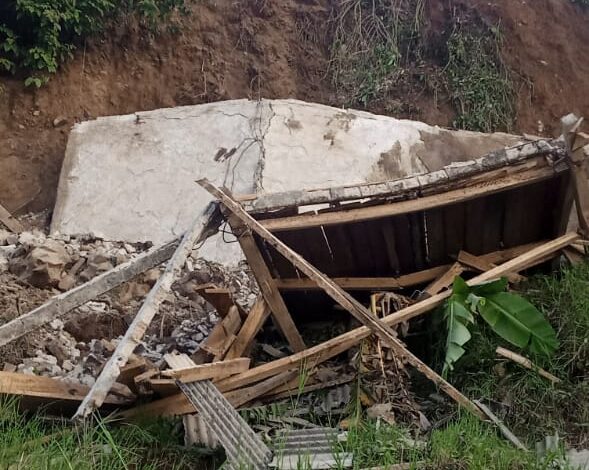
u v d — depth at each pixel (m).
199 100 10.05
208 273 7.08
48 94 9.59
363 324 4.79
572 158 5.20
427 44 10.77
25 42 9.52
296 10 10.81
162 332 6.17
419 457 3.85
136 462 3.99
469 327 5.02
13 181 9.02
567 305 5.14
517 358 4.82
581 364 4.77
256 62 10.40
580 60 10.92
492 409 4.63
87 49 9.89
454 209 5.48
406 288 5.93
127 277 4.84
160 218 8.00
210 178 8.14
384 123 8.67
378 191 5.07
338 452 3.86
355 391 4.68
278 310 5.11
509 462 3.77
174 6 10.07
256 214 5.05
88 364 5.45
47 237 7.95
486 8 10.95
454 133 8.88
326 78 10.50
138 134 8.59
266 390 4.76
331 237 5.48
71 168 8.48
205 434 4.32
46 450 3.74
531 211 5.63
